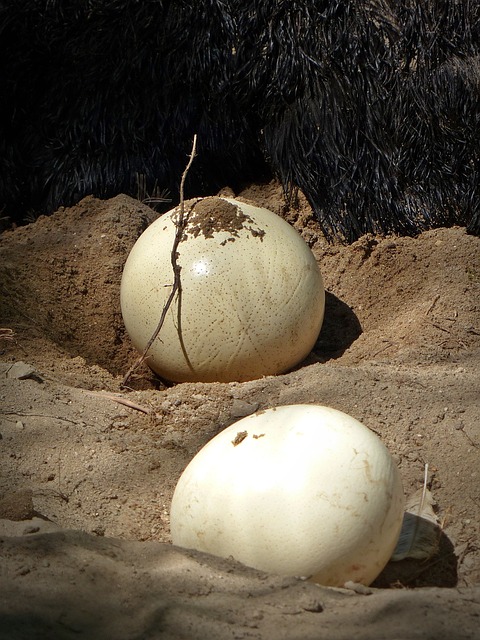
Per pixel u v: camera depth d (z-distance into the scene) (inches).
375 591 49.4
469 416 56.3
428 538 52.6
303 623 47.3
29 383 57.2
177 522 51.0
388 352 60.9
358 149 68.0
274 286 58.9
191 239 59.2
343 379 57.7
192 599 48.1
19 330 61.3
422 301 63.4
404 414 56.4
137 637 46.8
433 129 67.7
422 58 68.0
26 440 55.1
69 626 47.1
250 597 48.2
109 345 62.9
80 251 64.8
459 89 67.7
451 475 54.6
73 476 54.1
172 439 55.9
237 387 58.0
